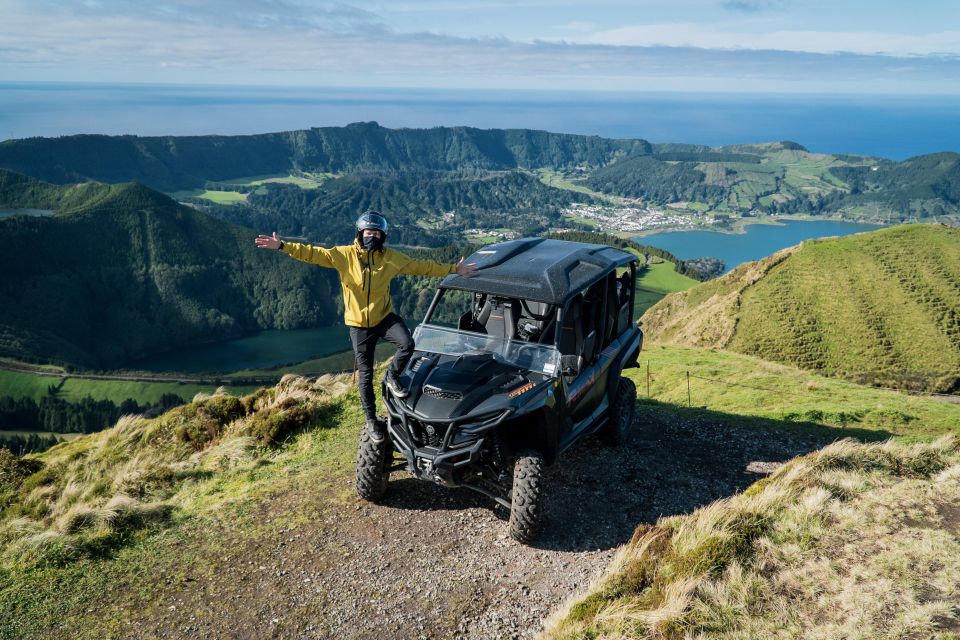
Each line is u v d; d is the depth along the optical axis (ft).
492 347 22.21
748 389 66.54
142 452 32.17
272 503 22.90
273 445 30.45
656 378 83.05
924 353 316.40
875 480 21.42
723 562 16.55
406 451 19.66
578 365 20.90
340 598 17.19
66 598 17.63
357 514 21.63
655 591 15.87
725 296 412.36
